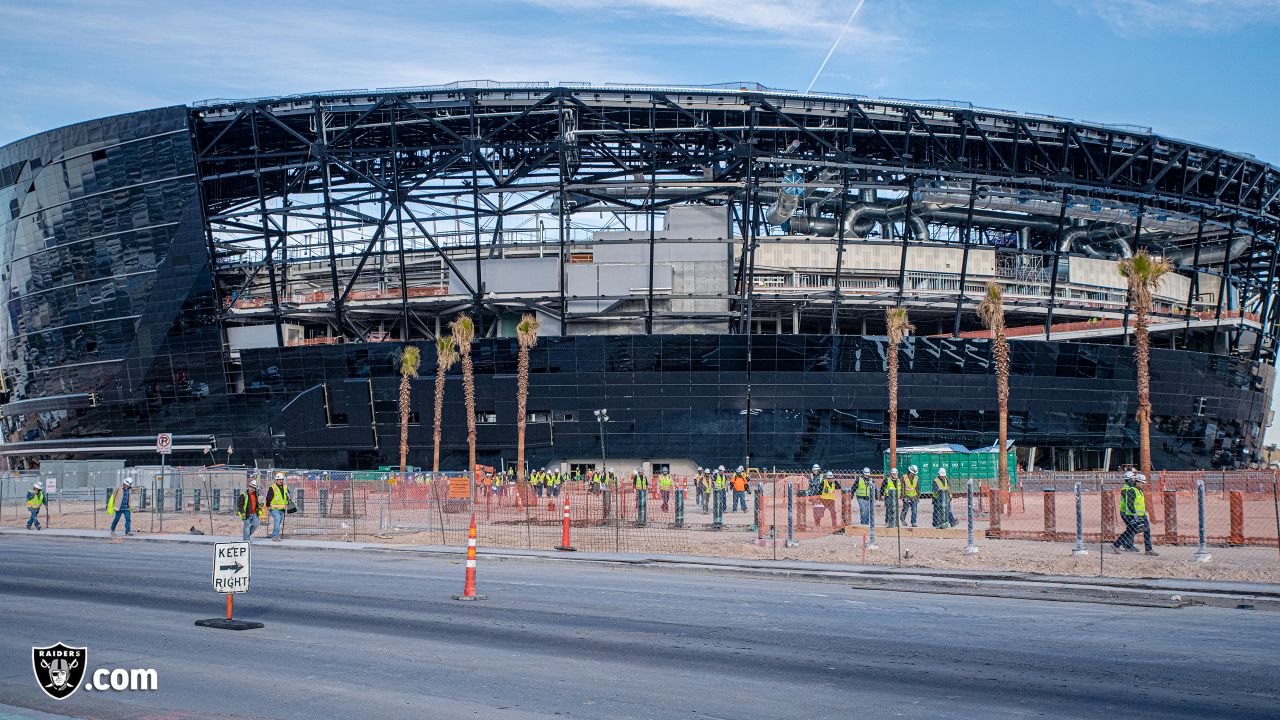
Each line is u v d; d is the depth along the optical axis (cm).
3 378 11369
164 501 5600
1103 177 9250
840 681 1245
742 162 8944
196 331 9875
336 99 9044
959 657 1409
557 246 9581
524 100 8900
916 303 9381
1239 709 1103
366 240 9919
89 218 9981
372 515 4597
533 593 2130
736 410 9175
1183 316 10075
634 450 9300
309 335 10844
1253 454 11150
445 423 9481
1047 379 9369
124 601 1989
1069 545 3139
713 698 1148
